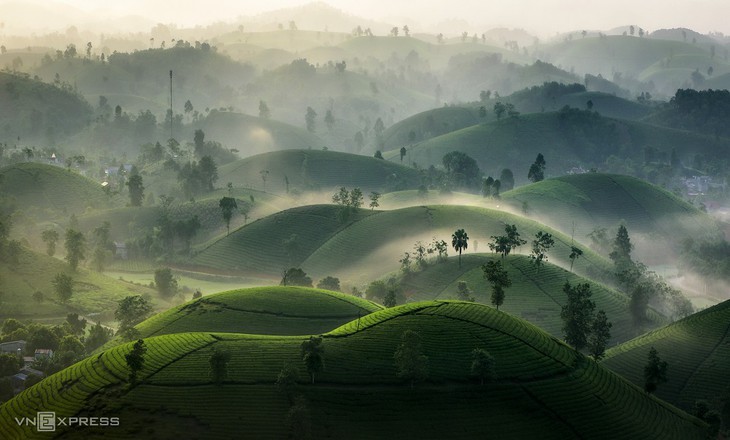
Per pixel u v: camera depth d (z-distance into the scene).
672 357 199.12
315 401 142.25
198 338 168.25
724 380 184.88
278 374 149.50
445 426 140.88
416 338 151.12
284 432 133.38
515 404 150.00
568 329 186.25
